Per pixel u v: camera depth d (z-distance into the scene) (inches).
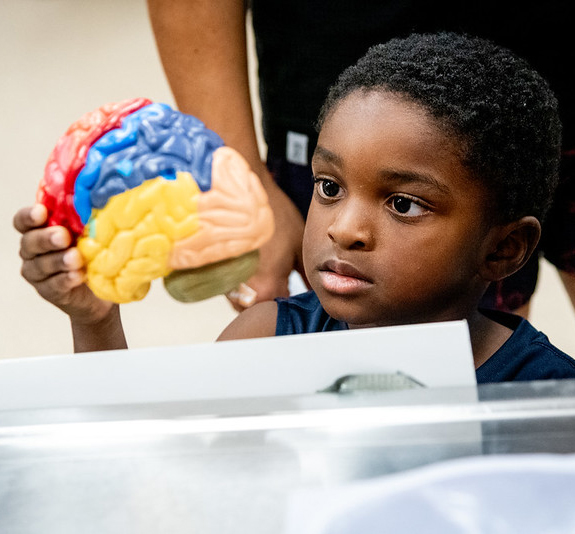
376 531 20.7
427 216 37.4
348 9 55.6
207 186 33.1
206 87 58.3
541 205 42.0
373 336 29.4
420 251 37.5
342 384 29.5
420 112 37.1
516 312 60.3
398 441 25.0
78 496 24.3
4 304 114.0
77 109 164.9
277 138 62.4
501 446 24.3
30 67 184.7
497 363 42.5
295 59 58.8
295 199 63.2
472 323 42.6
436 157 36.9
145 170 32.4
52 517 23.4
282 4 57.9
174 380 30.0
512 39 54.4
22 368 30.7
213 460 25.2
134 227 32.7
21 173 143.2
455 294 39.6
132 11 212.8
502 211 39.4
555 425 24.9
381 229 37.5
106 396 30.4
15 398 31.0
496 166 38.1
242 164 34.5
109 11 213.8
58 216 34.9
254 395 29.8
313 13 56.7
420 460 24.1
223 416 27.1
